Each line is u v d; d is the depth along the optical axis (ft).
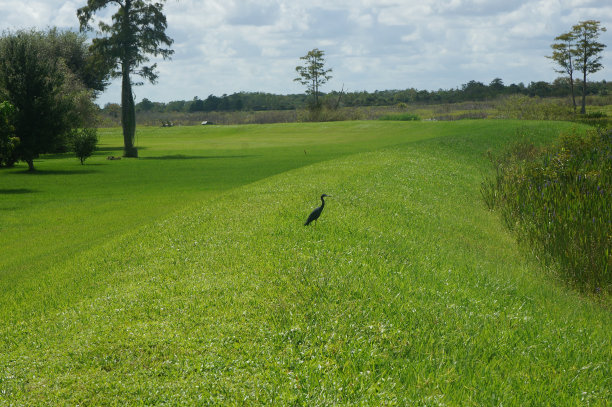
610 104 377.71
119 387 18.80
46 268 42.50
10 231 60.39
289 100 548.31
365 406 16.80
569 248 40.70
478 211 59.57
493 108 328.08
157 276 32.37
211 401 17.48
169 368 19.97
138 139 240.53
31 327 27.30
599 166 66.23
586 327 27.35
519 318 26.40
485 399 18.28
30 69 125.29
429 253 37.37
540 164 71.20
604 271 37.27
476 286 31.42
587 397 19.08
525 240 46.68
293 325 22.61
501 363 21.30
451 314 25.57
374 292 26.68
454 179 77.20
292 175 74.79
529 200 56.39
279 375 18.86
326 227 39.91
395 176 71.26
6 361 22.26
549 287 35.76
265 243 35.99
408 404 17.21
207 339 21.83
